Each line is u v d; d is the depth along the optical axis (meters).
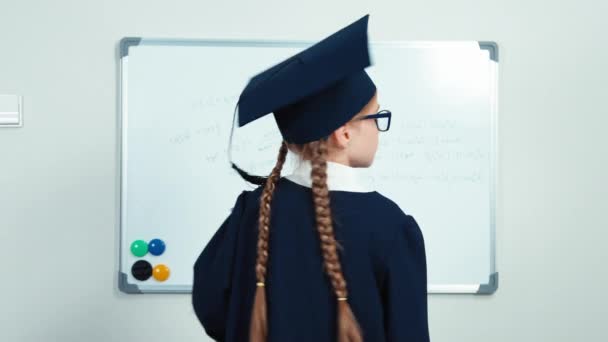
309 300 0.80
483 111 1.69
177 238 1.67
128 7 1.68
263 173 1.68
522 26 1.71
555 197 1.72
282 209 0.84
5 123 1.65
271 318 0.80
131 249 1.66
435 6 1.70
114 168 1.68
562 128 1.72
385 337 0.80
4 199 1.66
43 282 1.67
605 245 1.72
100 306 1.67
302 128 0.84
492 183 1.69
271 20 1.69
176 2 1.68
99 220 1.67
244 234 0.89
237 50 1.68
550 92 1.72
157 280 1.66
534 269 1.71
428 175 1.69
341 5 1.69
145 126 1.67
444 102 1.69
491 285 1.69
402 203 1.69
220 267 0.90
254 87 0.84
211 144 1.68
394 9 1.70
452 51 1.69
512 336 1.71
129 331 1.67
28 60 1.67
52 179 1.67
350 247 0.80
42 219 1.67
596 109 1.72
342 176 0.84
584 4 1.72
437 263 1.69
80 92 1.67
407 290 0.80
